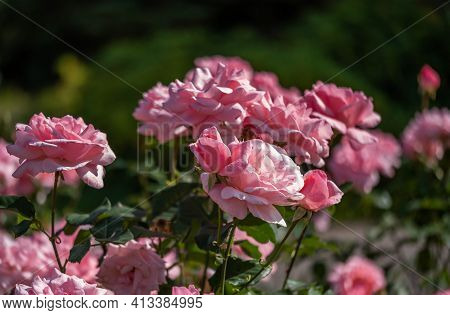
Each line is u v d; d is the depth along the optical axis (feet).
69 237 6.55
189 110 5.25
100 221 5.41
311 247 6.85
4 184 9.09
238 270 5.15
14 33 30.07
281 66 19.83
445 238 9.63
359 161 9.31
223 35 24.04
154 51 21.62
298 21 25.58
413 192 10.18
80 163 4.73
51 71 29.66
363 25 22.44
